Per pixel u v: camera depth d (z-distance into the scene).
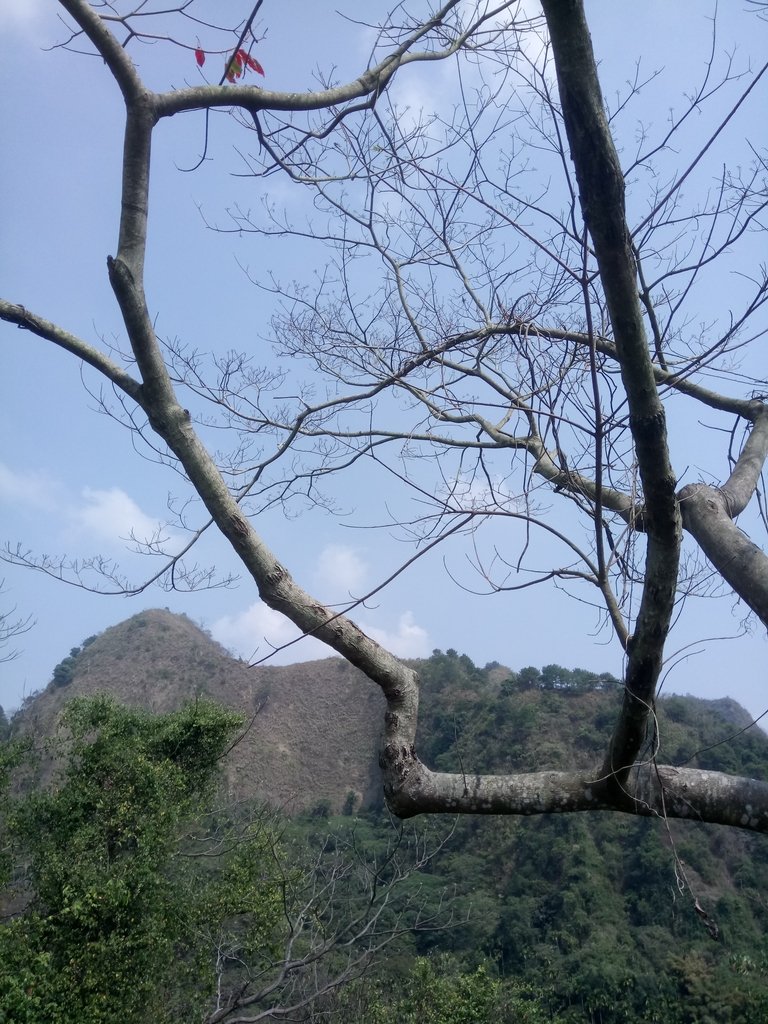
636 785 2.93
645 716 2.71
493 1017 12.09
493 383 4.28
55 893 9.82
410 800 3.03
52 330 3.21
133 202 2.95
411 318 4.74
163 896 10.50
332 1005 11.98
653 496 2.43
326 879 13.08
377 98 3.62
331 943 11.35
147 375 2.99
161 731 11.98
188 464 3.00
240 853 11.62
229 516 2.96
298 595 2.96
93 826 10.38
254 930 11.22
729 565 3.20
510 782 3.02
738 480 3.69
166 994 10.76
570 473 3.19
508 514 3.12
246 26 3.14
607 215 2.15
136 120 2.92
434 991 12.27
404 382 4.28
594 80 2.04
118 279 2.90
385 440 4.37
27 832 10.48
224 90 3.12
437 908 13.96
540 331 3.74
